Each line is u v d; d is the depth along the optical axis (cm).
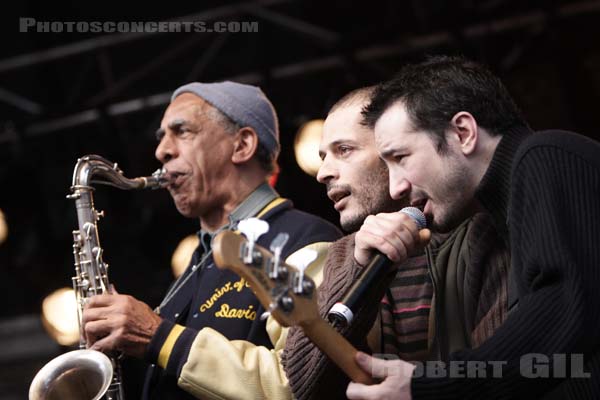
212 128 314
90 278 312
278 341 265
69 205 679
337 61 613
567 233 190
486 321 221
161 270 643
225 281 288
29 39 715
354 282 214
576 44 608
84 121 670
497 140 216
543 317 185
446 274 236
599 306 183
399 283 245
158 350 260
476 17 584
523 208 198
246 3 654
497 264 227
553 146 199
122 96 691
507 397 186
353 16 655
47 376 265
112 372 263
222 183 312
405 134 218
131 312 265
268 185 317
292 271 195
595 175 195
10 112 725
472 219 235
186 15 696
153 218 639
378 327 240
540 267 190
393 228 214
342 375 228
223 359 256
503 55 612
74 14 710
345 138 270
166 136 317
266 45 654
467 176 215
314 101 631
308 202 569
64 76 712
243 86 326
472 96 217
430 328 235
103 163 321
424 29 591
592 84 616
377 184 266
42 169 678
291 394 252
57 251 676
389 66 613
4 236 668
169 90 694
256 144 316
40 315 729
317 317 196
